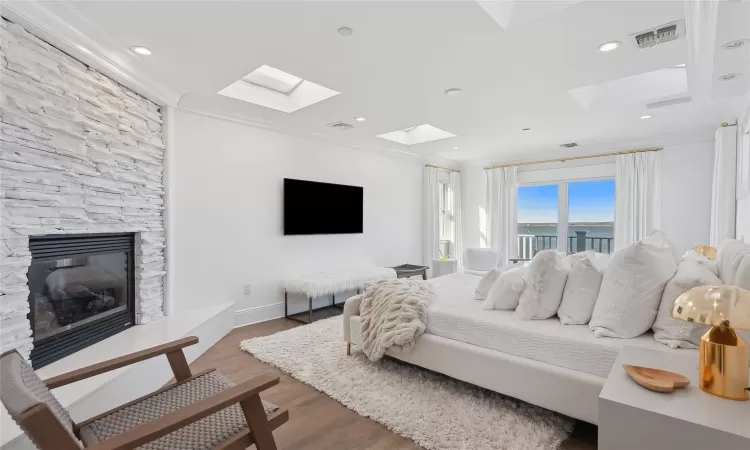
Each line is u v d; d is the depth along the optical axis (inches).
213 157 144.7
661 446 38.7
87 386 74.4
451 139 195.5
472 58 99.2
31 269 84.3
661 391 43.3
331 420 79.1
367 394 88.7
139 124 115.3
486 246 252.4
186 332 110.2
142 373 89.0
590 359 68.4
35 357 83.1
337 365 106.7
